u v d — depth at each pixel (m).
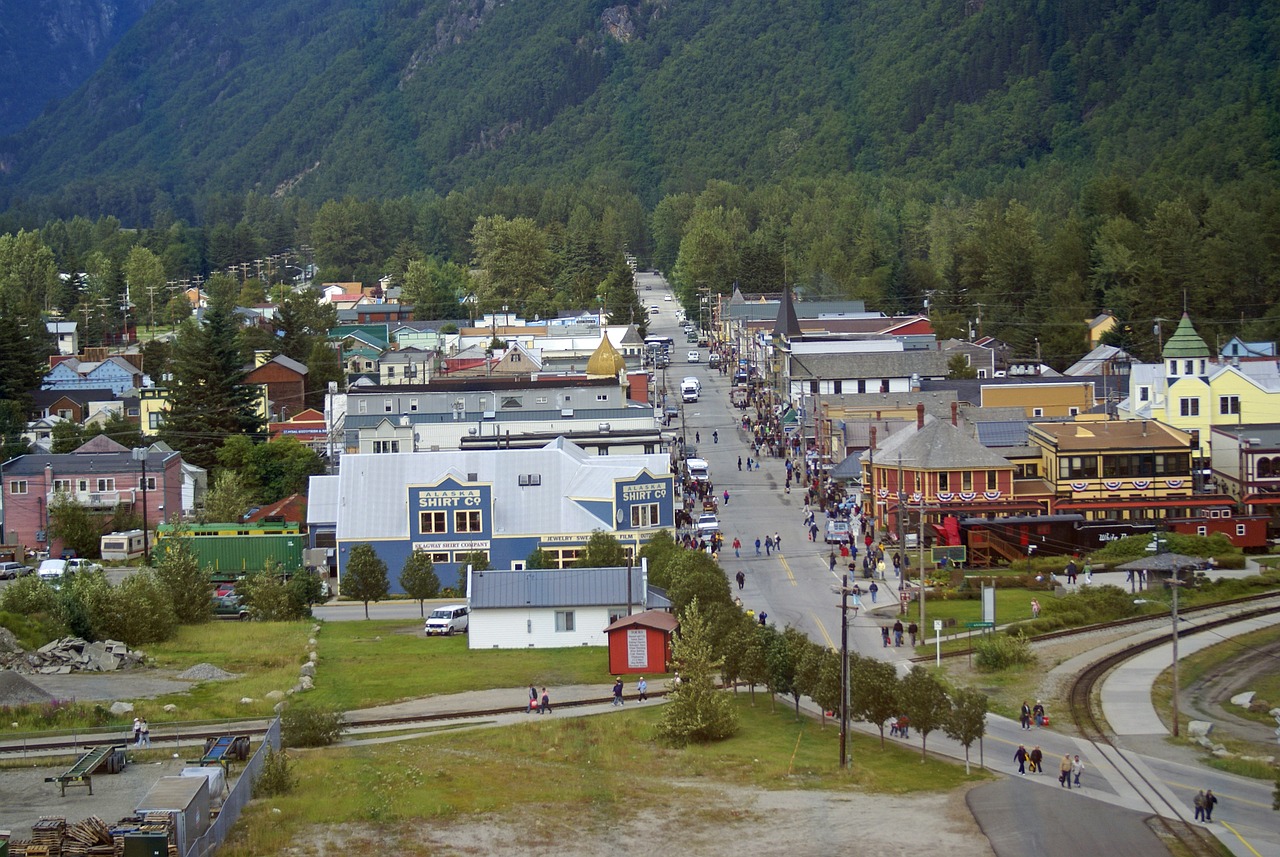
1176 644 100.62
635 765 92.38
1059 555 153.62
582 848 77.94
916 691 94.00
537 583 126.56
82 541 172.12
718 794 86.56
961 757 95.06
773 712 107.12
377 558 148.62
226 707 103.69
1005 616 129.88
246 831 78.12
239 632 132.75
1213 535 153.75
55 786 84.56
